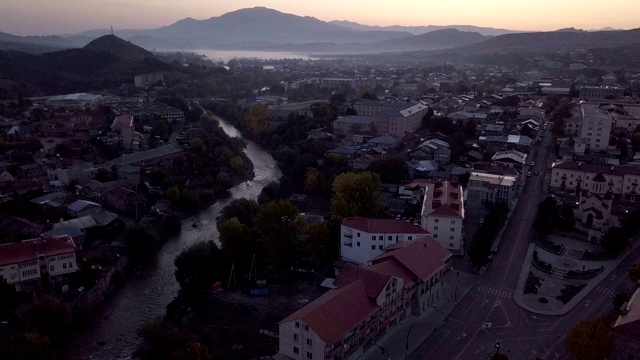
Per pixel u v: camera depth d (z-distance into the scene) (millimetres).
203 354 134500
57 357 150125
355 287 148125
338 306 139375
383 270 158875
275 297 182250
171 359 132750
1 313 170250
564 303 169875
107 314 184500
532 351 145125
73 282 191000
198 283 190125
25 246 188625
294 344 136000
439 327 158500
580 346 128125
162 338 149000
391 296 153500
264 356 147875
